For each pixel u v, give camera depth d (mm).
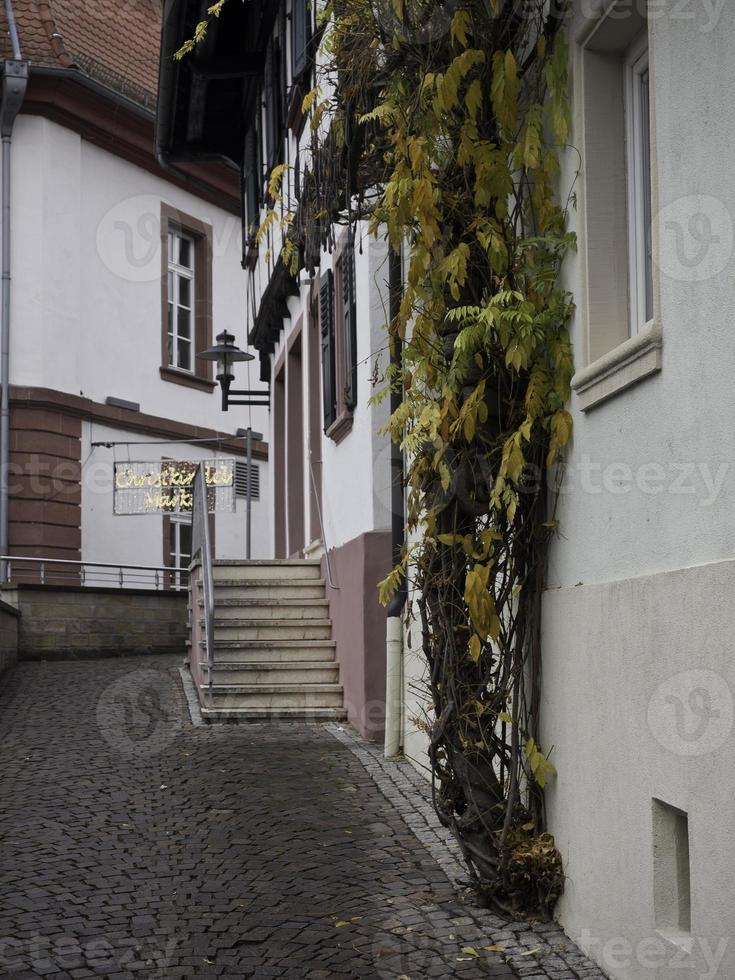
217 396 22891
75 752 9094
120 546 20453
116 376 20594
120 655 17531
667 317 4395
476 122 5637
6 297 18844
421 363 5906
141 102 20922
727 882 3826
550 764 5516
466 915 5449
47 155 19359
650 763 4434
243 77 14555
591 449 5145
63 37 20203
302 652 11078
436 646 5879
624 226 5262
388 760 8617
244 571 12297
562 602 5398
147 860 6320
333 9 6594
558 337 5449
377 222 6328
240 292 23578
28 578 18703
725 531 3953
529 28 5617
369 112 6605
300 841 6609
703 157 4086
